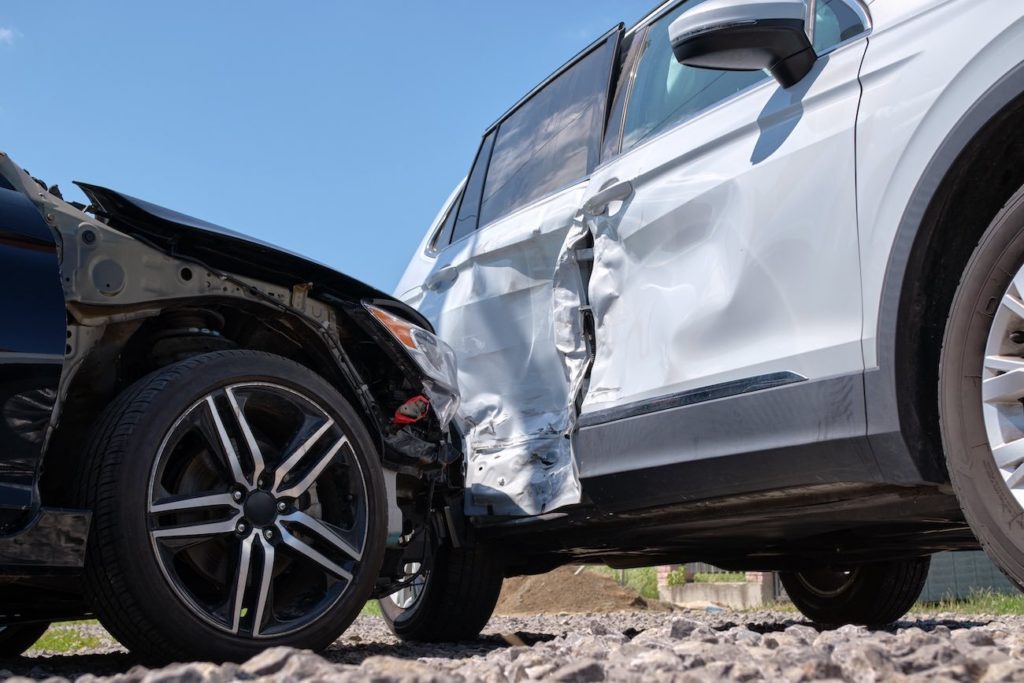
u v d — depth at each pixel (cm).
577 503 332
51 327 231
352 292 303
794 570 446
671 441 288
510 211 413
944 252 230
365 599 274
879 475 233
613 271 331
